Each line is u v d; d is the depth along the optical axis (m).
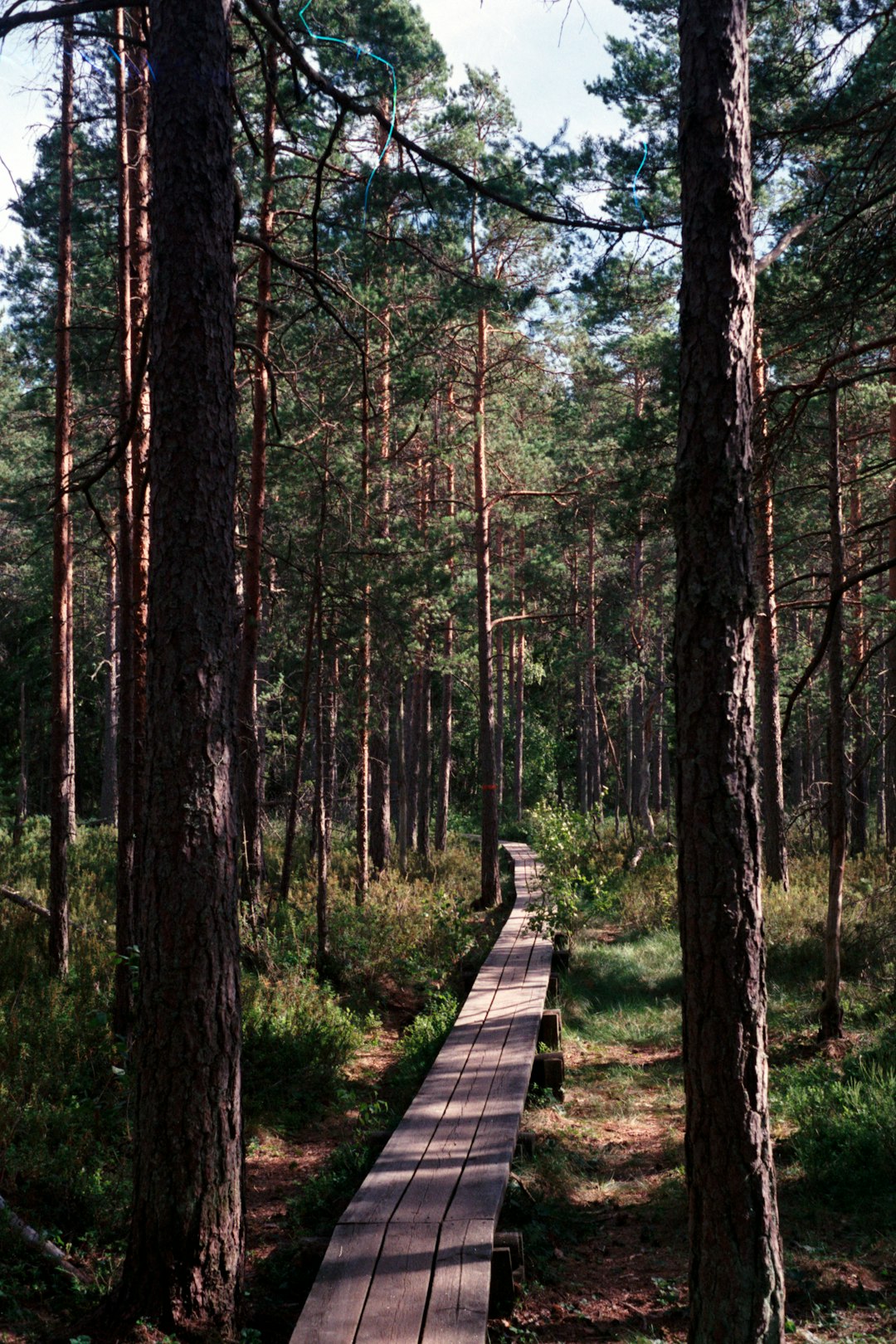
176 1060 4.69
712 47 3.87
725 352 3.78
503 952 13.31
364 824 16.27
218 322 5.05
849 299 8.38
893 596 15.95
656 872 19.45
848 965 12.01
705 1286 3.66
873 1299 5.10
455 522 20.06
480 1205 5.54
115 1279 5.40
